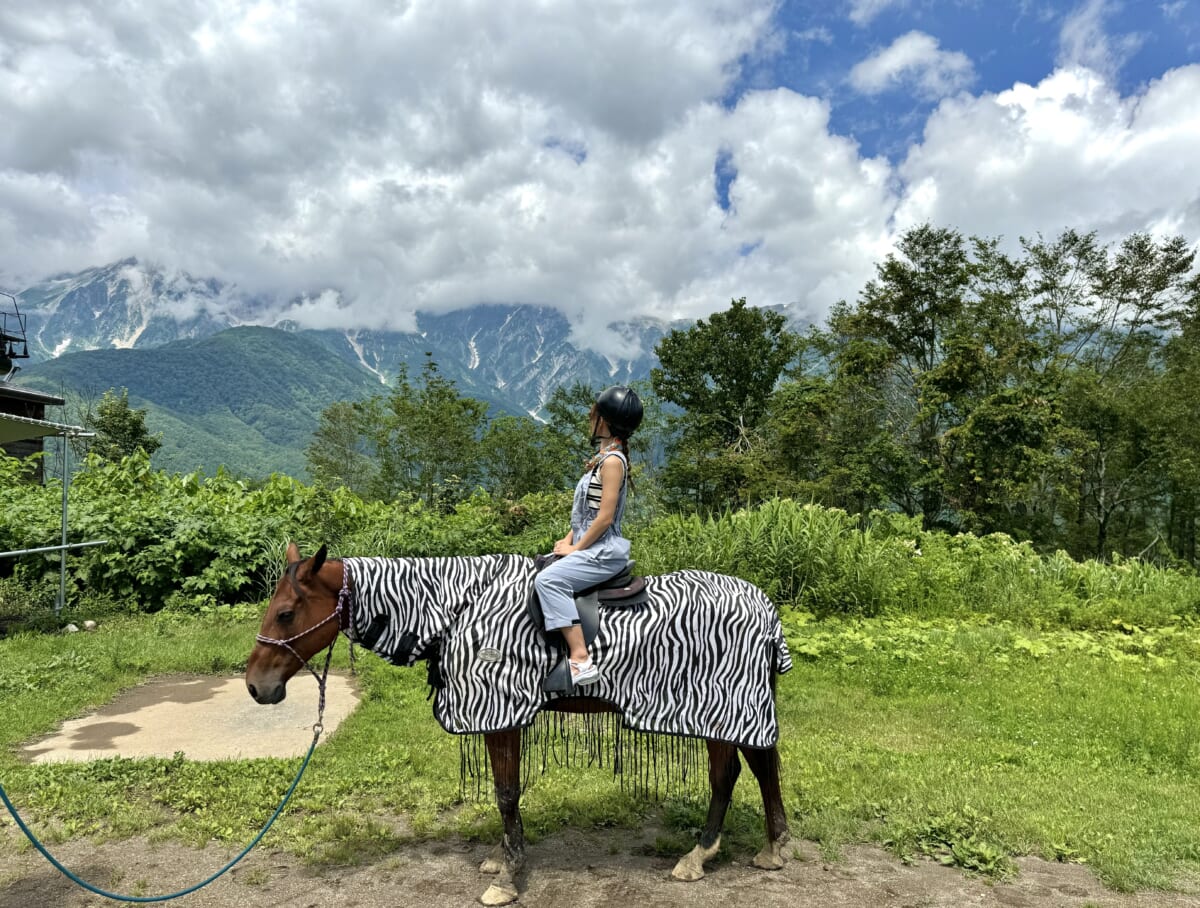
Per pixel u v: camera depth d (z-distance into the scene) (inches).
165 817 189.2
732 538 519.2
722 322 1605.6
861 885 157.8
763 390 1592.0
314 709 293.9
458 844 175.5
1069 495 1136.8
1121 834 180.2
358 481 1782.7
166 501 534.3
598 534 150.2
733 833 180.9
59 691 301.9
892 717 287.9
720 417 1556.3
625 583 157.0
